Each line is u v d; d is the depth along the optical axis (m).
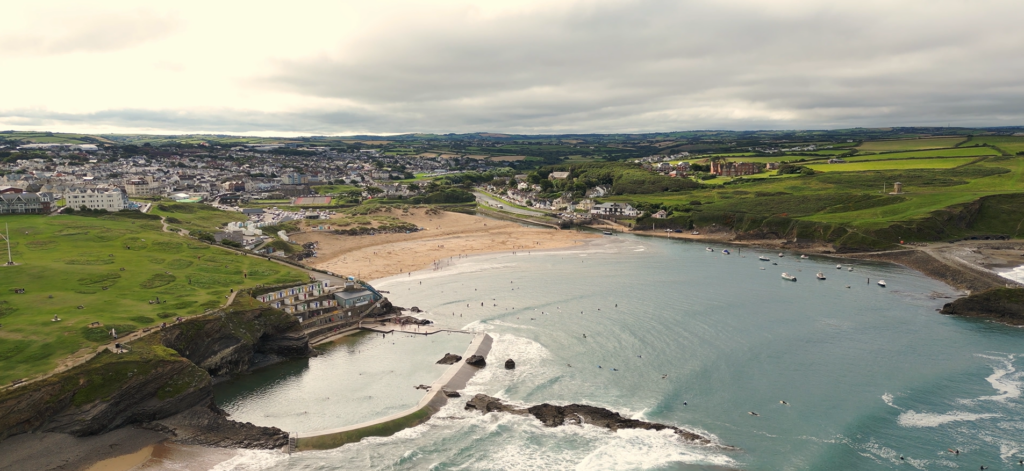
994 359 115.19
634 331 133.75
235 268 157.00
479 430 91.62
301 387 106.88
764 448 85.69
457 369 112.50
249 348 116.00
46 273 133.50
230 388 106.44
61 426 82.25
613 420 93.12
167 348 99.50
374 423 91.88
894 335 129.75
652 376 109.75
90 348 96.38
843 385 104.81
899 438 87.38
